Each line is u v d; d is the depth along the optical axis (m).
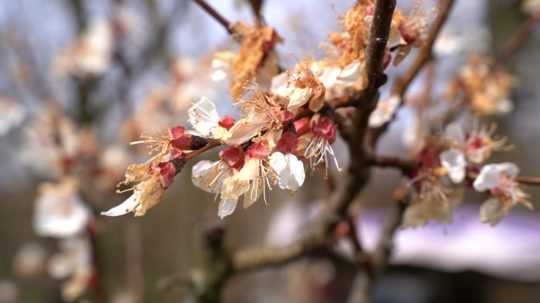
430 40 0.38
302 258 0.45
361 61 0.30
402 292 0.92
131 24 0.74
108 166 0.65
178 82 0.60
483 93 0.44
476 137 0.36
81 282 0.59
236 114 0.31
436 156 0.35
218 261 0.47
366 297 0.45
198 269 0.48
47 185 0.57
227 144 0.28
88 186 0.64
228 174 0.28
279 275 1.16
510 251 0.90
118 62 0.73
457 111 0.43
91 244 0.59
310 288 1.01
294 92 0.29
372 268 0.45
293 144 0.28
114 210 0.28
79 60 0.73
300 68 0.29
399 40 0.31
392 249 0.45
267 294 1.18
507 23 0.83
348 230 0.44
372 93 0.31
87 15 0.84
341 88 0.32
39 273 1.10
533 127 1.45
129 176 0.28
